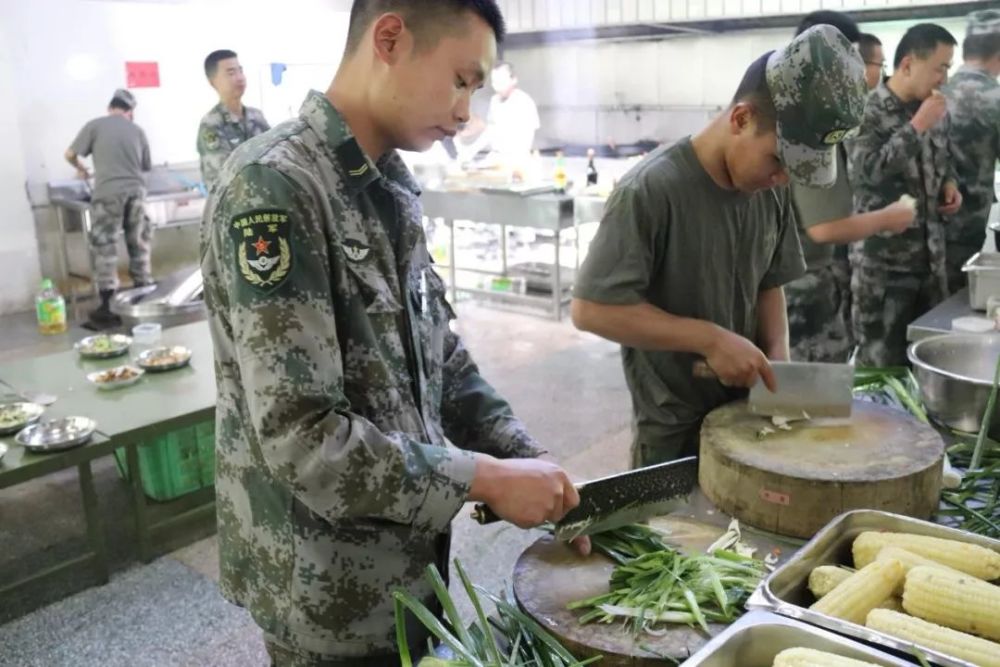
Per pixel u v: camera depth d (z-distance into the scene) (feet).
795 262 6.50
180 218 23.50
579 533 4.22
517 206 19.75
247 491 4.01
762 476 4.78
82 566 9.53
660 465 4.57
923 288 11.05
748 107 5.30
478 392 4.90
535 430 13.89
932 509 4.94
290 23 25.21
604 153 26.08
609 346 18.03
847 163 9.29
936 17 18.15
